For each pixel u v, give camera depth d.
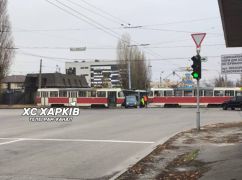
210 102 61.62
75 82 98.88
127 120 31.39
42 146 16.16
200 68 21.86
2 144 16.80
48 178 9.95
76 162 12.34
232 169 9.95
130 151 14.77
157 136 19.95
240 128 22.42
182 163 11.82
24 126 26.36
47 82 86.31
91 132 22.09
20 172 10.70
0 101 75.25
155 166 11.47
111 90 63.47
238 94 60.81
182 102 63.16
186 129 23.20
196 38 21.97
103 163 12.18
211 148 14.48
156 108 57.91
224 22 11.64
